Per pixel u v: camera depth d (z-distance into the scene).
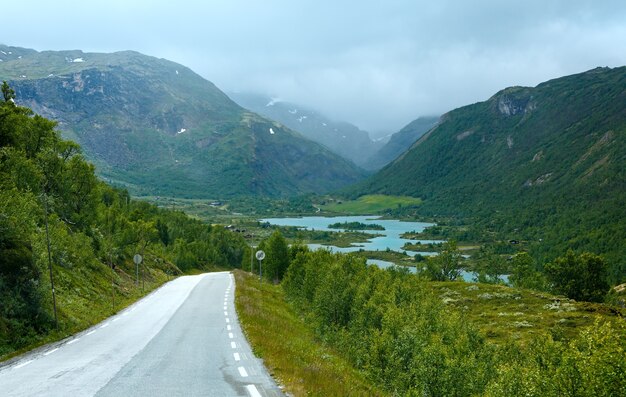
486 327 66.69
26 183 52.66
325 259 69.25
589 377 16.95
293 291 63.56
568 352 17.98
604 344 17.14
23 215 27.31
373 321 43.44
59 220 56.62
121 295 47.38
